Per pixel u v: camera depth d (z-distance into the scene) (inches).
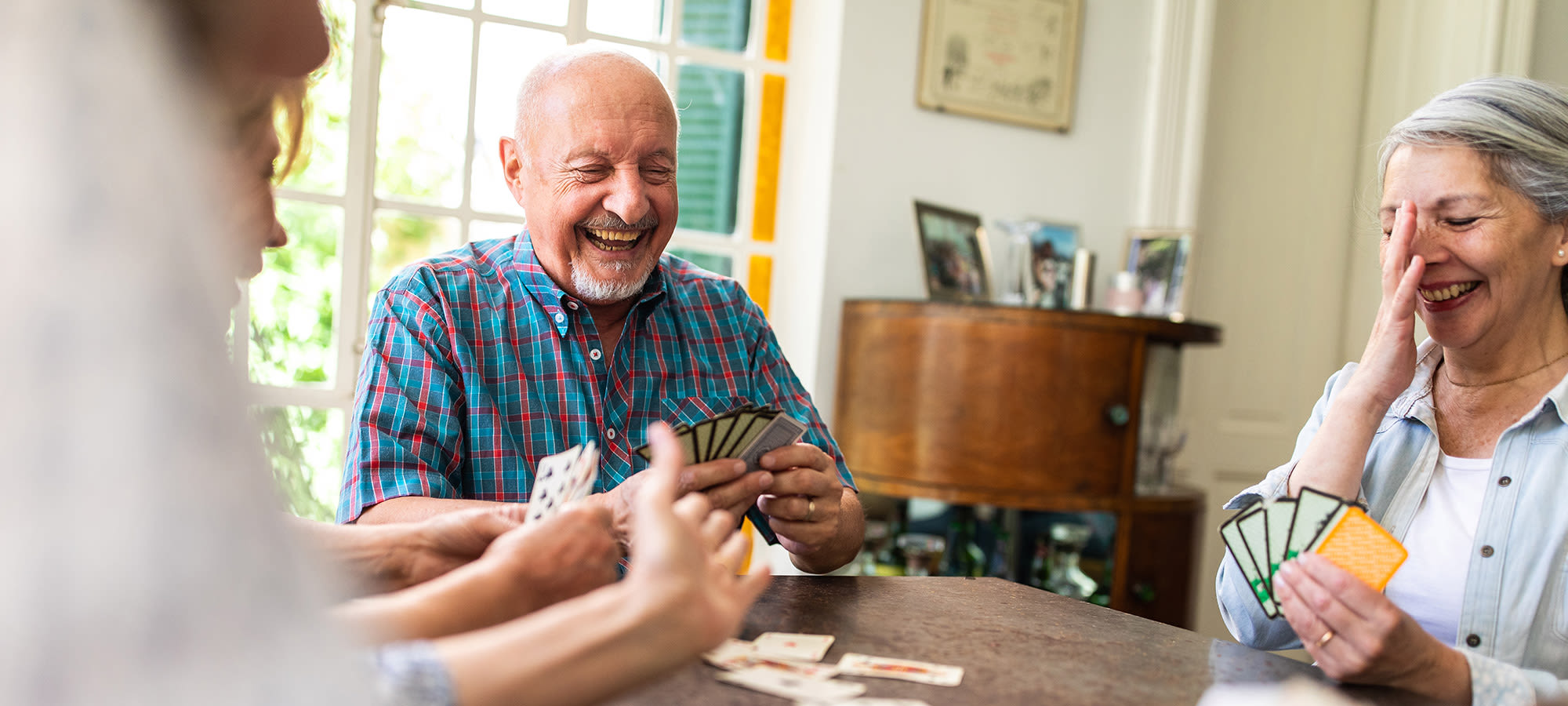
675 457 26.3
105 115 15.8
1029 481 108.1
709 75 125.4
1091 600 117.0
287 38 20.3
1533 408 55.1
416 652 22.6
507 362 67.6
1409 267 55.1
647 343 72.6
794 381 79.0
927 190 125.7
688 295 75.8
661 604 24.2
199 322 16.0
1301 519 43.0
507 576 35.8
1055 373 107.8
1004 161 129.0
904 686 36.6
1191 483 144.8
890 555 122.3
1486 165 53.2
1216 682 39.4
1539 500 52.1
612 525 52.0
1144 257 128.6
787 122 127.6
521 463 65.9
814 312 122.9
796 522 56.9
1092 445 108.5
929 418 110.2
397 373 63.5
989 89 127.6
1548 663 51.1
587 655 23.4
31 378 14.4
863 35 122.0
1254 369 148.1
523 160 68.9
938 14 124.9
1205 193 143.7
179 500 14.7
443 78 113.7
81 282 14.8
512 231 117.0
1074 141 132.0
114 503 14.3
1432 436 57.6
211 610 14.7
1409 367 54.9
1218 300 146.0
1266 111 146.6
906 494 111.3
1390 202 56.7
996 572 125.4
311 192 109.3
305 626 16.1
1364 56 149.9
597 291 68.1
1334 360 151.1
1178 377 118.9
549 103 66.8
